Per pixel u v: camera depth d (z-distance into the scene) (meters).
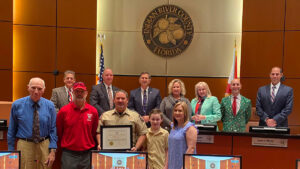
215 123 4.91
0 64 6.87
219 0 7.48
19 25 7.13
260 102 5.19
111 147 3.64
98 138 4.01
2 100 6.86
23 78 7.14
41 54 7.19
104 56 7.71
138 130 4.02
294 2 6.86
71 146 3.95
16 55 7.12
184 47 7.57
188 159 2.76
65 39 7.27
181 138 3.37
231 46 7.45
